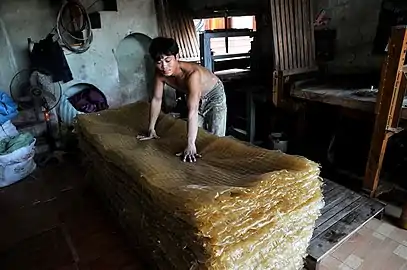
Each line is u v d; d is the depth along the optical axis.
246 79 4.30
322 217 2.43
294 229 1.67
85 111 4.55
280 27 3.38
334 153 3.65
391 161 3.35
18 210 2.84
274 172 1.56
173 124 2.51
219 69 4.66
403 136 3.24
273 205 1.52
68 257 2.20
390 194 2.97
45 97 4.01
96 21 4.73
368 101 2.69
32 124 4.16
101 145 2.21
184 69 2.21
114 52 5.03
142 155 1.96
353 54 3.75
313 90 3.18
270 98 3.76
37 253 2.26
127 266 2.10
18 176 3.39
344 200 2.66
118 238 2.38
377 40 3.49
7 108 3.62
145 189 1.64
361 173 3.33
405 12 3.21
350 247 2.29
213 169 1.75
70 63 4.71
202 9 5.22
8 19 4.31
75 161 3.88
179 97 5.04
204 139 2.15
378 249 2.27
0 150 3.36
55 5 4.55
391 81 2.45
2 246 2.34
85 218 2.66
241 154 1.88
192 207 1.32
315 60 3.81
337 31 3.85
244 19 6.39
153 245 1.86
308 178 1.67
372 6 3.47
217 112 2.90
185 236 1.42
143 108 2.97
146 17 5.19
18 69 4.50
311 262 2.00
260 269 1.53
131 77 5.57
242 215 1.40
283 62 3.46
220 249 1.33
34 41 4.52
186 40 5.39
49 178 3.46
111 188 2.39
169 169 1.75
